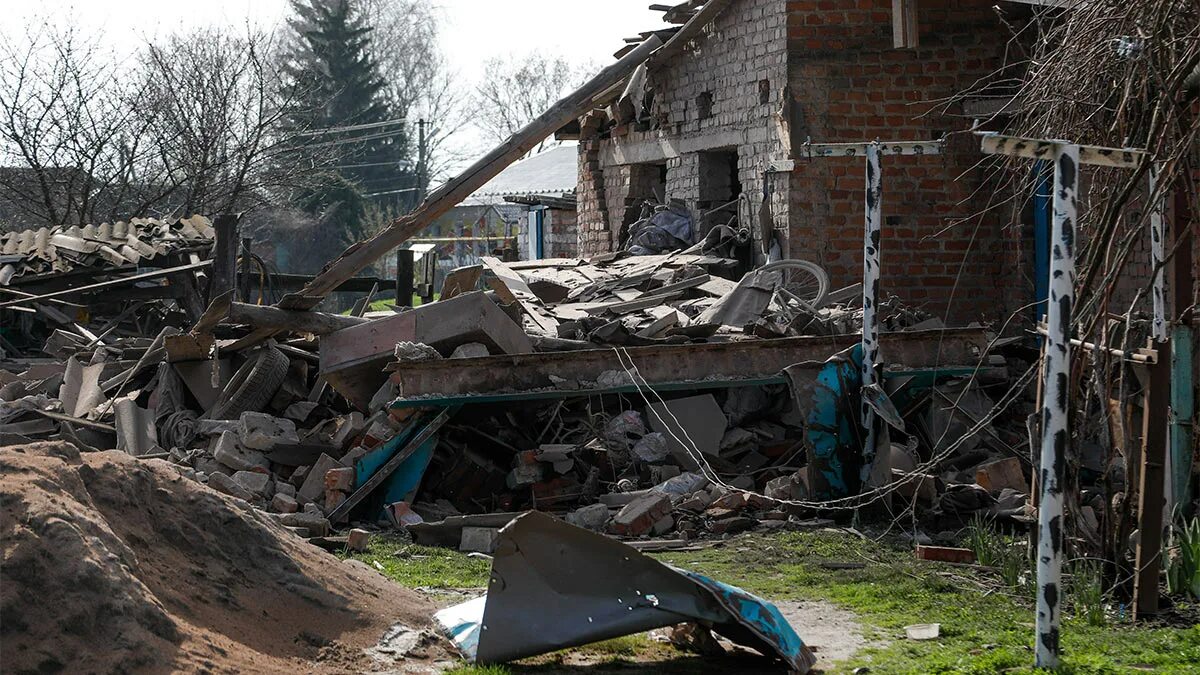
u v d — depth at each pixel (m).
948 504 10.10
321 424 12.23
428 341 11.36
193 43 36.69
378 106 63.84
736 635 6.62
